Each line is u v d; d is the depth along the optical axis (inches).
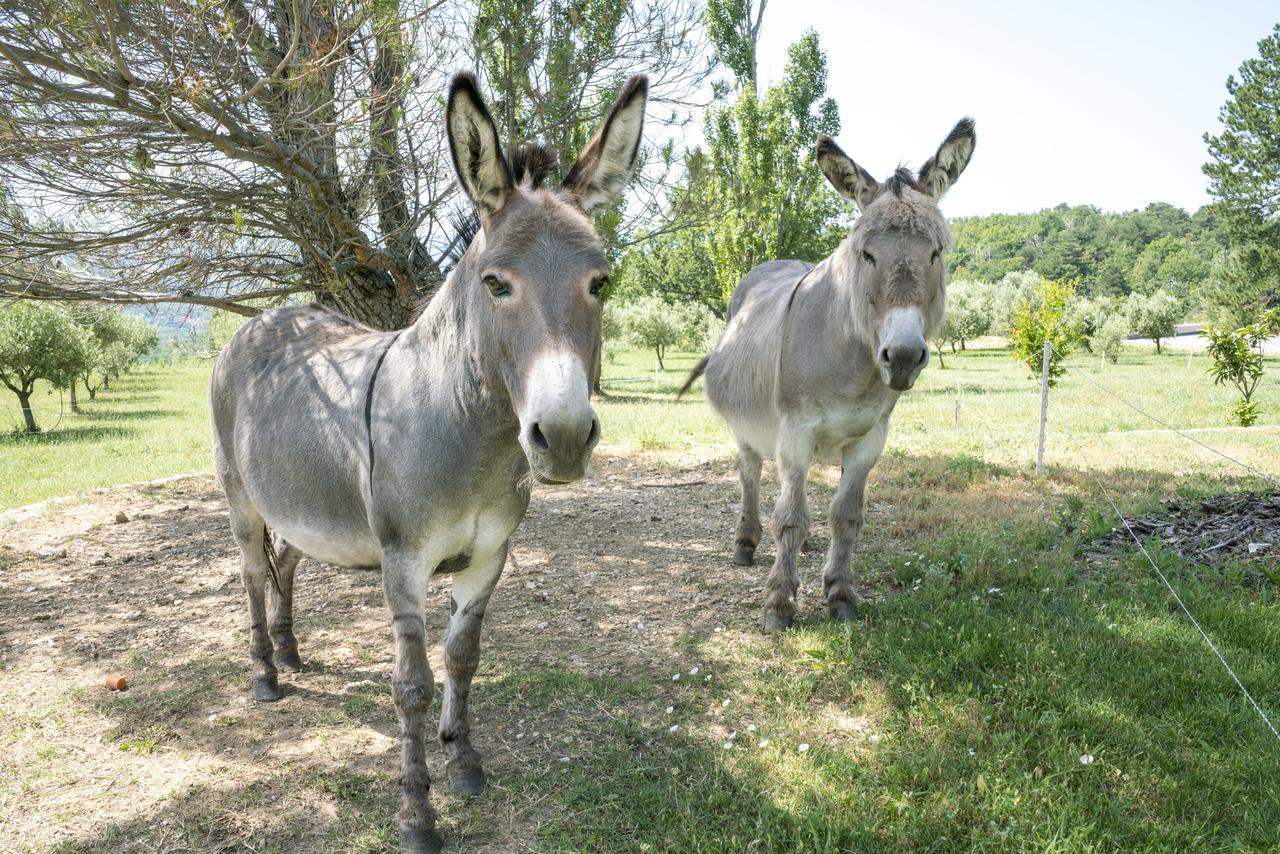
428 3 199.6
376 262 248.7
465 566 108.7
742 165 868.0
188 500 305.4
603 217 188.2
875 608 176.1
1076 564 200.5
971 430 460.8
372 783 119.6
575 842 105.3
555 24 246.5
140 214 214.1
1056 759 114.4
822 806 108.0
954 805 106.3
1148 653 145.9
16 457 548.7
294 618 187.5
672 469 346.0
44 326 768.3
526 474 104.3
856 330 149.7
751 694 144.3
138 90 163.2
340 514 114.7
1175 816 103.8
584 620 182.5
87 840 106.7
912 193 143.7
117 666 162.1
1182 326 2832.2
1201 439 390.0
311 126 187.0
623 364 1721.2
